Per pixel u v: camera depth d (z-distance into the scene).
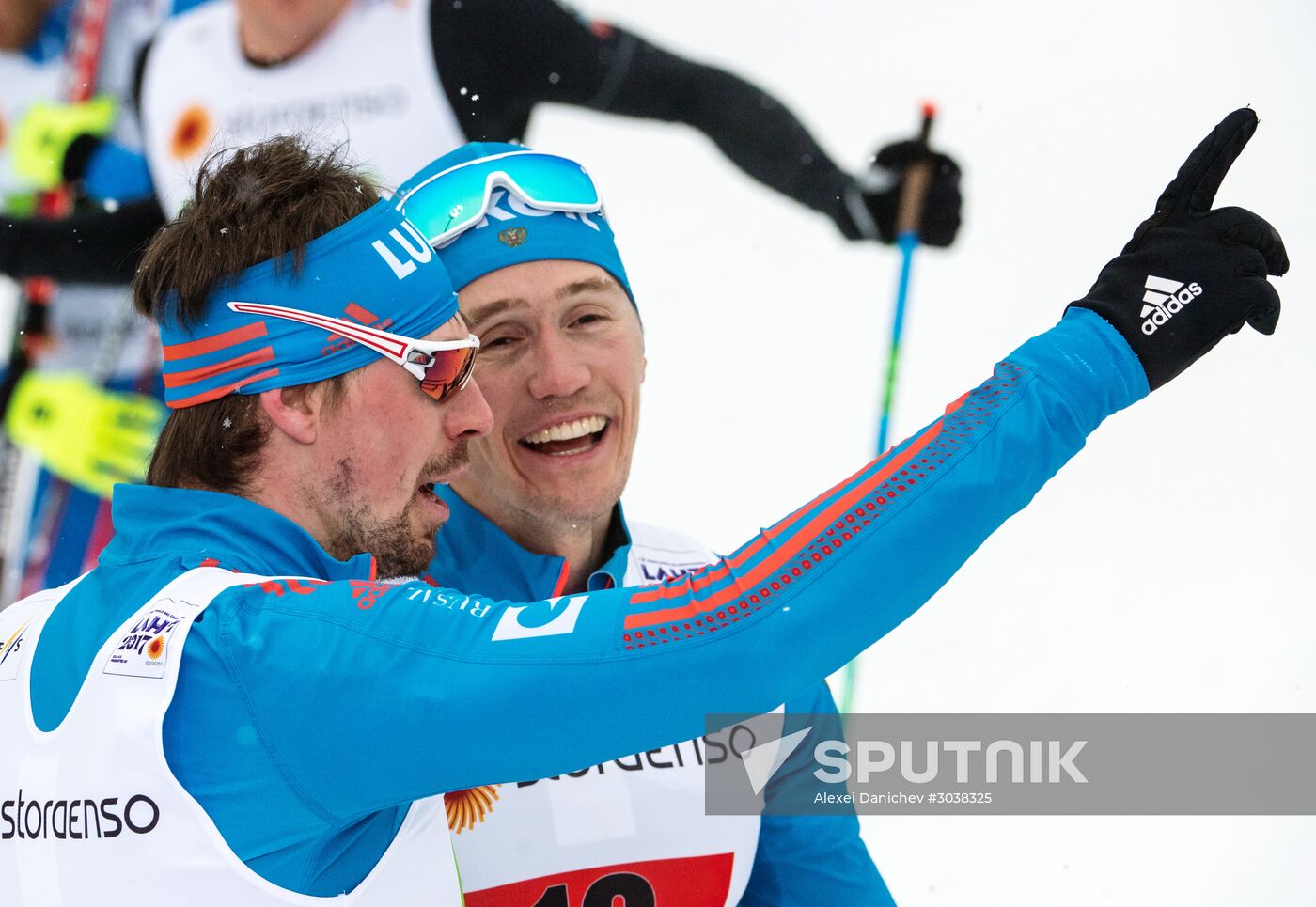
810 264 20.66
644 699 4.09
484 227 6.04
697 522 17.11
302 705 4.14
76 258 16.56
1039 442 4.40
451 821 5.66
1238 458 17.42
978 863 12.35
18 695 4.73
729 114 15.61
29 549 17.02
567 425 6.13
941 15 22.64
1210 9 21.88
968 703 14.40
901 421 18.84
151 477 5.14
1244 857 12.38
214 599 4.38
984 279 20.42
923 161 14.86
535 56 15.81
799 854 6.43
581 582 6.54
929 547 4.25
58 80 17.45
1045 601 15.77
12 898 4.55
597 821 5.78
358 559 4.93
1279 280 19.19
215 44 16.78
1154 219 4.85
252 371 4.78
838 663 4.25
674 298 20.36
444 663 4.14
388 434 4.93
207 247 4.82
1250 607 15.57
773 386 19.20
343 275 4.82
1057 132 21.80
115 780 4.28
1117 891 12.06
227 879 4.21
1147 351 4.58
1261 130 21.25
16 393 17.09
